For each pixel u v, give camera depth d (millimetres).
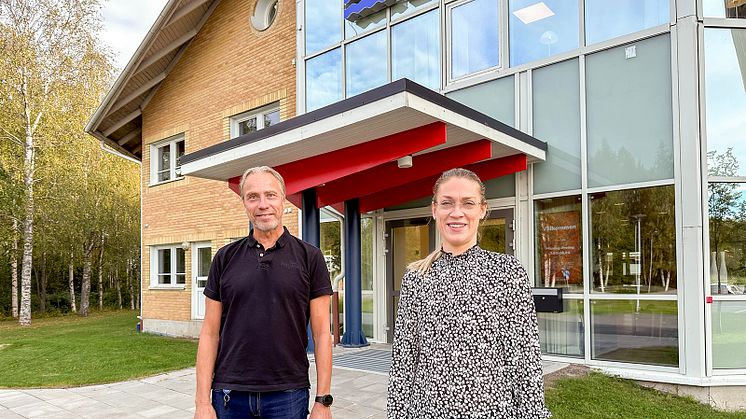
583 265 6508
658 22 6113
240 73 11555
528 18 7172
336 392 5387
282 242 2617
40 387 6469
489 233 7422
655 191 6039
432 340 1959
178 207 12836
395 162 6840
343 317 9359
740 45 5902
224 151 6586
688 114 5785
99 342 10984
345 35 9133
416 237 8352
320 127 5457
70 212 18344
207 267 12180
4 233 18078
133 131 15039
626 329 6148
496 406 1867
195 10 11859
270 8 11414
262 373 2451
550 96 6926
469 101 7652
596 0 6586
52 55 18172
